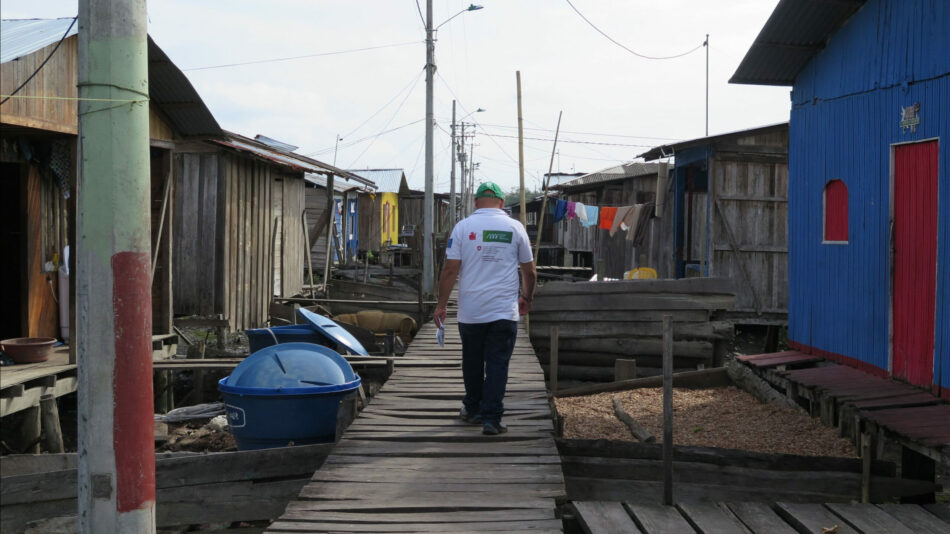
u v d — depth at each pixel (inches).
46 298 387.5
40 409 307.4
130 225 132.4
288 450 234.2
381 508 173.2
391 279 888.9
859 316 340.8
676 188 673.0
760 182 567.5
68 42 318.3
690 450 222.1
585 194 1098.7
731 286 442.0
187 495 230.7
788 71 401.1
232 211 528.1
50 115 306.8
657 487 221.5
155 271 398.3
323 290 754.2
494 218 228.8
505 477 194.9
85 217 131.1
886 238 317.7
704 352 441.7
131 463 133.0
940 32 281.4
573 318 459.8
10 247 376.5
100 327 131.3
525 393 292.4
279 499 232.5
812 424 314.8
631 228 730.2
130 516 133.2
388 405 271.6
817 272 382.0
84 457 132.6
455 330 496.4
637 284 452.4
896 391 294.2
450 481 191.9
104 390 131.6
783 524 184.9
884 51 320.5
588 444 226.2
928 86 288.4
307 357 271.0
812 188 387.5
